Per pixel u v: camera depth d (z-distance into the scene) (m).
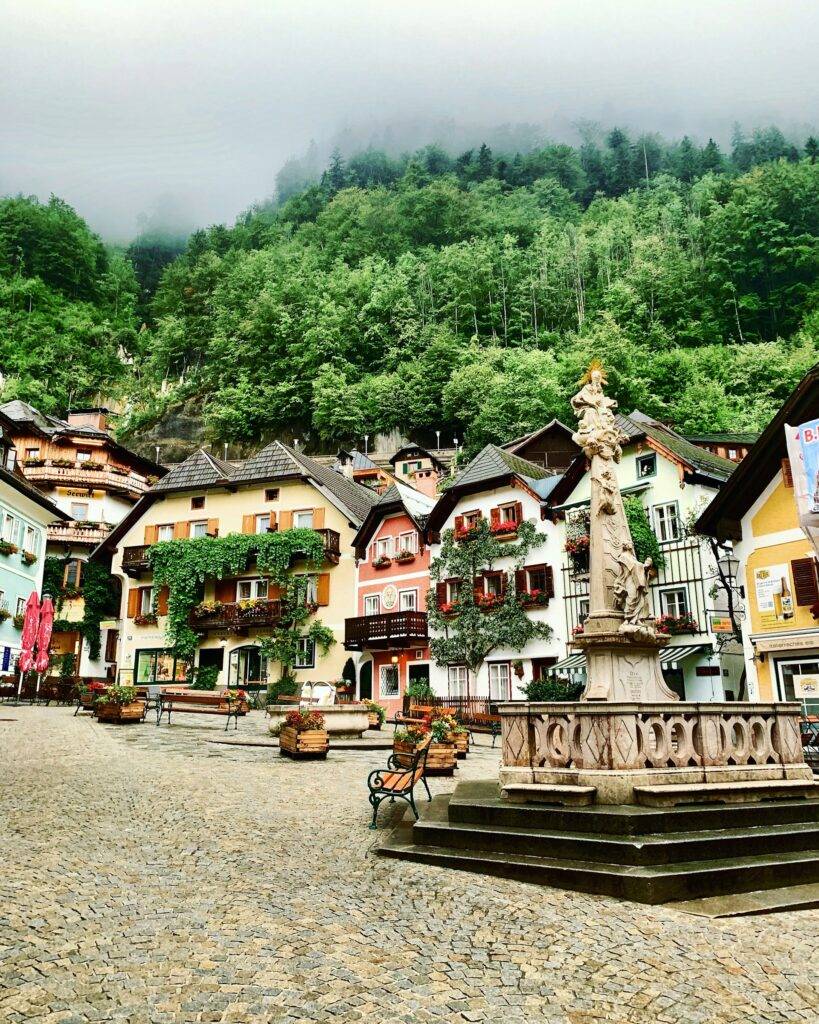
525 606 32.03
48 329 90.56
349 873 7.70
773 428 22.22
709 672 26.70
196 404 84.38
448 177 140.38
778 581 22.62
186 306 107.62
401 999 4.85
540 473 36.34
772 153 144.75
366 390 78.62
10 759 14.59
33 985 4.84
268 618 39.72
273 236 127.06
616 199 136.62
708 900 6.85
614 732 8.44
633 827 7.58
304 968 5.26
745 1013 4.85
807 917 6.65
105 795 11.52
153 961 5.30
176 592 42.16
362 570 39.56
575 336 81.12
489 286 93.69
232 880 7.38
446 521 36.47
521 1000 4.90
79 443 51.19
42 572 40.34
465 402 73.00
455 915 6.41
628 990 5.08
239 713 25.89
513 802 8.80
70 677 33.38
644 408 61.16
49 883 6.95
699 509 28.06
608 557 10.55
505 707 9.41
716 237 86.88
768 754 9.42
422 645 35.66
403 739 11.03
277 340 85.50
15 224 106.31
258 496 43.09
